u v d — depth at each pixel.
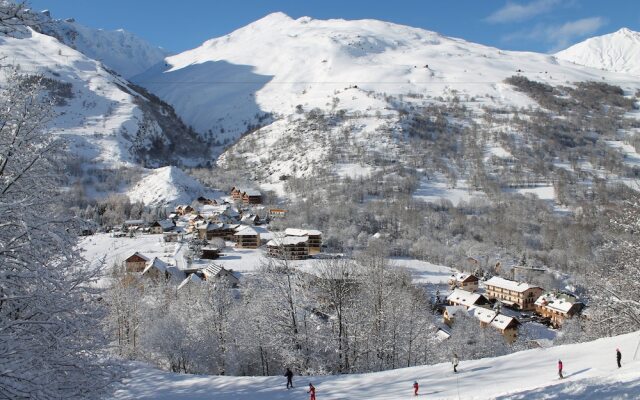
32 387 16.92
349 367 49.78
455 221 173.25
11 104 19.98
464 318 82.75
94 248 130.88
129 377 23.94
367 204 192.50
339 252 136.12
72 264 21.64
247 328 54.66
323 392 32.59
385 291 54.12
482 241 160.25
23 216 17.72
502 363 37.03
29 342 18.33
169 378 37.38
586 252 141.25
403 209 182.25
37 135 20.80
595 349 37.75
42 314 19.22
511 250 152.88
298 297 50.50
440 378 33.81
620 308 42.12
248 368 56.38
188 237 151.75
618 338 40.44
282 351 49.69
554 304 105.00
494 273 135.25
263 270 61.12
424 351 57.47
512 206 196.00
